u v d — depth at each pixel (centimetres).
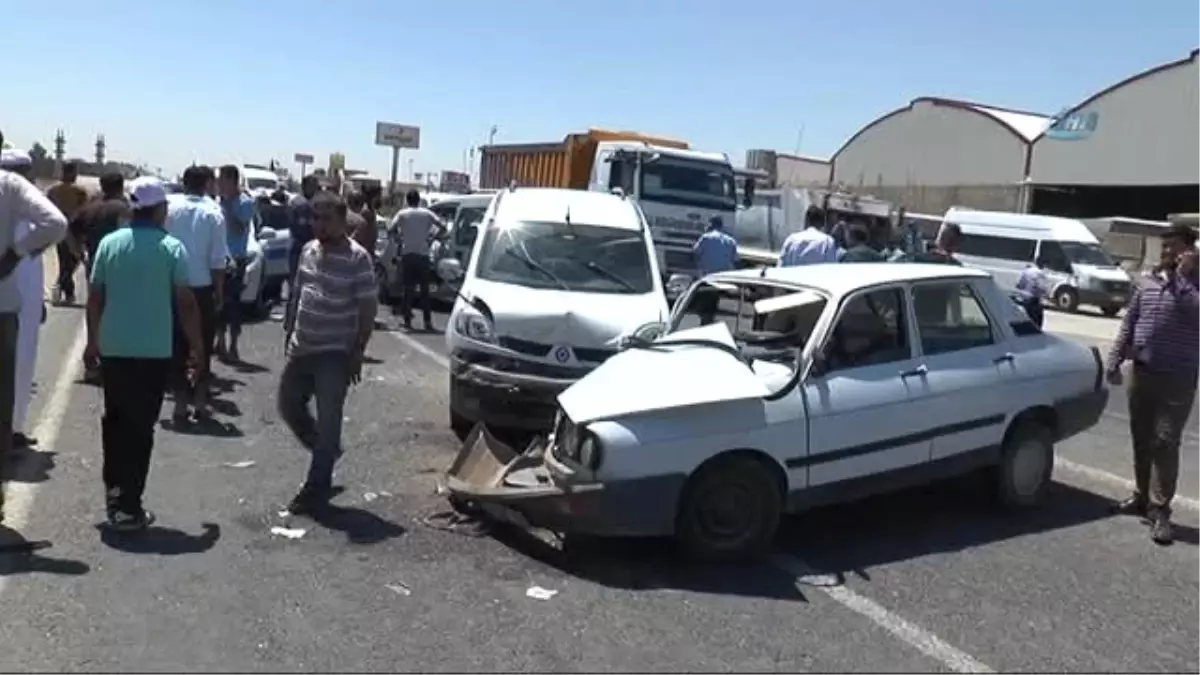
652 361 640
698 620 520
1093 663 486
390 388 1086
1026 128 5134
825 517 705
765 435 609
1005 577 598
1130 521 718
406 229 1517
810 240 1185
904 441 661
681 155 1912
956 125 5331
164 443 809
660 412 595
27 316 754
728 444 602
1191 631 528
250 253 1398
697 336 673
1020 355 727
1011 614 542
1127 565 626
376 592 541
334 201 670
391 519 662
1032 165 4944
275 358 1207
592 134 2231
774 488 614
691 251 1880
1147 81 4453
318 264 674
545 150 2481
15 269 603
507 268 938
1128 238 3588
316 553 595
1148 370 693
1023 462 726
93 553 574
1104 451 952
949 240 1106
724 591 562
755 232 3347
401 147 2767
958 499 755
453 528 649
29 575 537
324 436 670
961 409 686
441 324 1623
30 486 683
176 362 854
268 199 1680
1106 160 4622
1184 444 1041
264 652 464
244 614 504
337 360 674
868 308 669
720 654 480
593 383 635
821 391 633
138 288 606
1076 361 754
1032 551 646
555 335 837
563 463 609
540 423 836
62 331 1306
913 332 684
